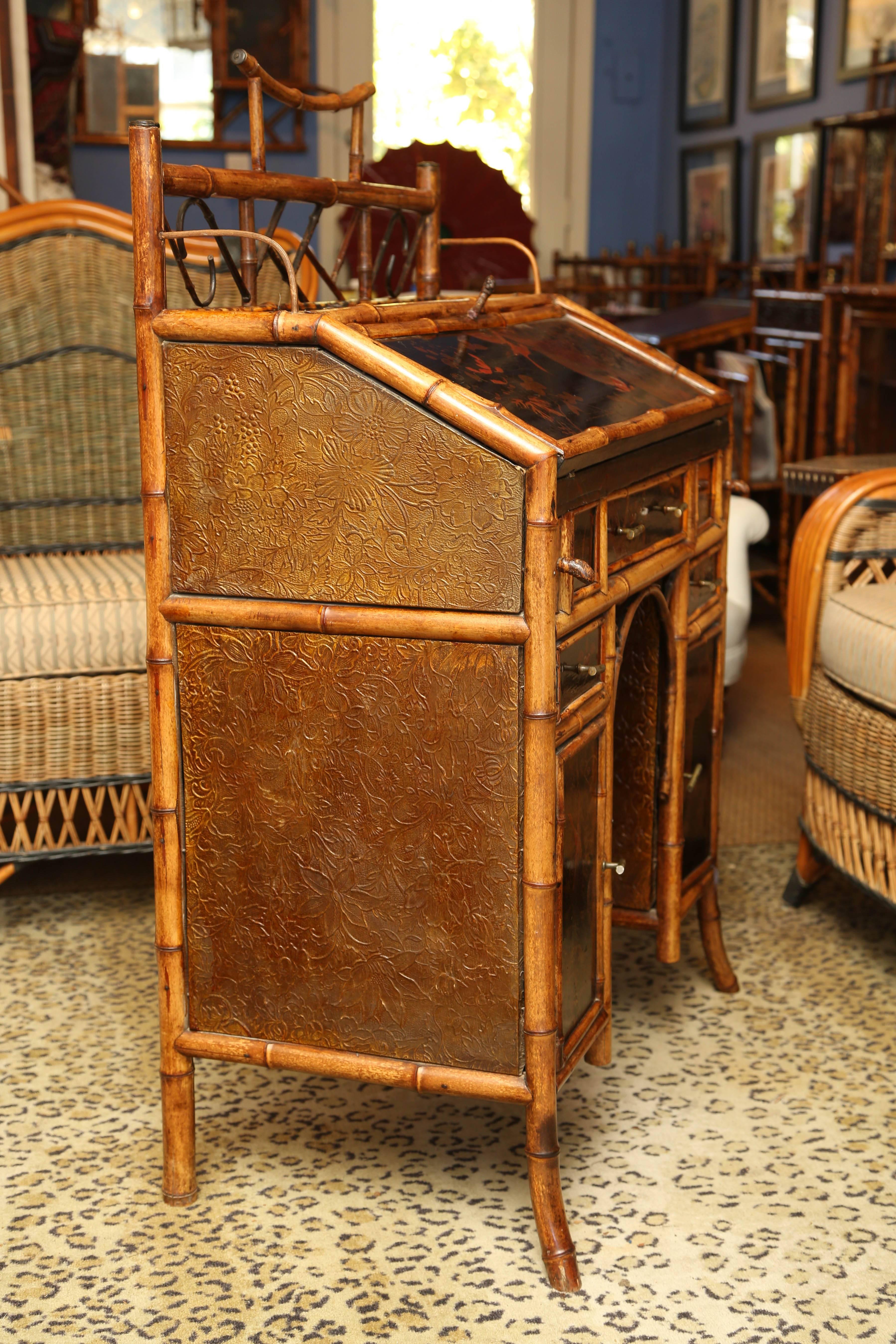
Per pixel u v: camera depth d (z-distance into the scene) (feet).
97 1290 5.11
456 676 4.91
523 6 21.22
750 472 15.70
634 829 6.94
